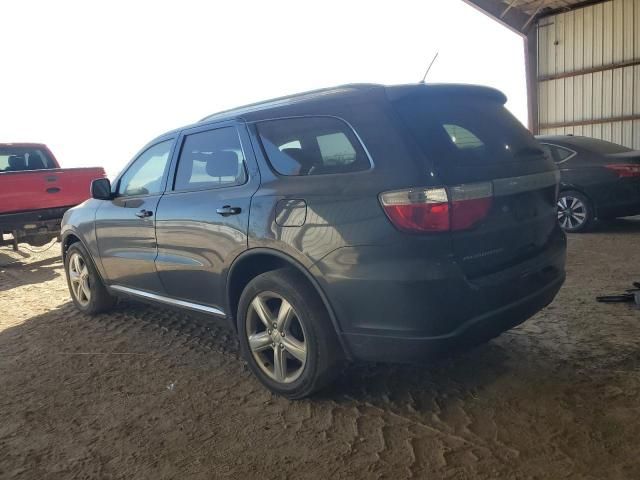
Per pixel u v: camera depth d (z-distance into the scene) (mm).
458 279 2631
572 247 7141
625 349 3607
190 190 3816
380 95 2900
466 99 3174
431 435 2781
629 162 7594
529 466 2469
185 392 3467
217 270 3537
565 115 15852
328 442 2783
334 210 2830
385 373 3523
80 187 8414
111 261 4672
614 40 14438
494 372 3422
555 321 4238
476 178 2746
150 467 2668
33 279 7457
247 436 2895
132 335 4645
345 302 2842
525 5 15320
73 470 2682
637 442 2584
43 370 3967
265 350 3381
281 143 3254
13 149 9508
